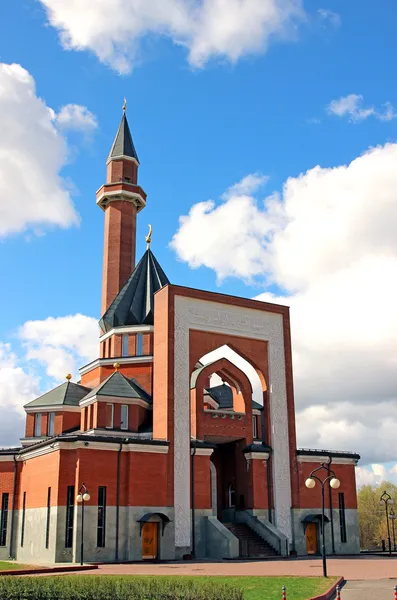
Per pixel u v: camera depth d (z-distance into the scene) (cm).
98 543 3888
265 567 3456
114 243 6519
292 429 4962
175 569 3312
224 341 4853
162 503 4169
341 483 5019
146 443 4200
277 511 4675
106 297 6375
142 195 6744
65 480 3938
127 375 5484
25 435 5572
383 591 2405
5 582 2036
